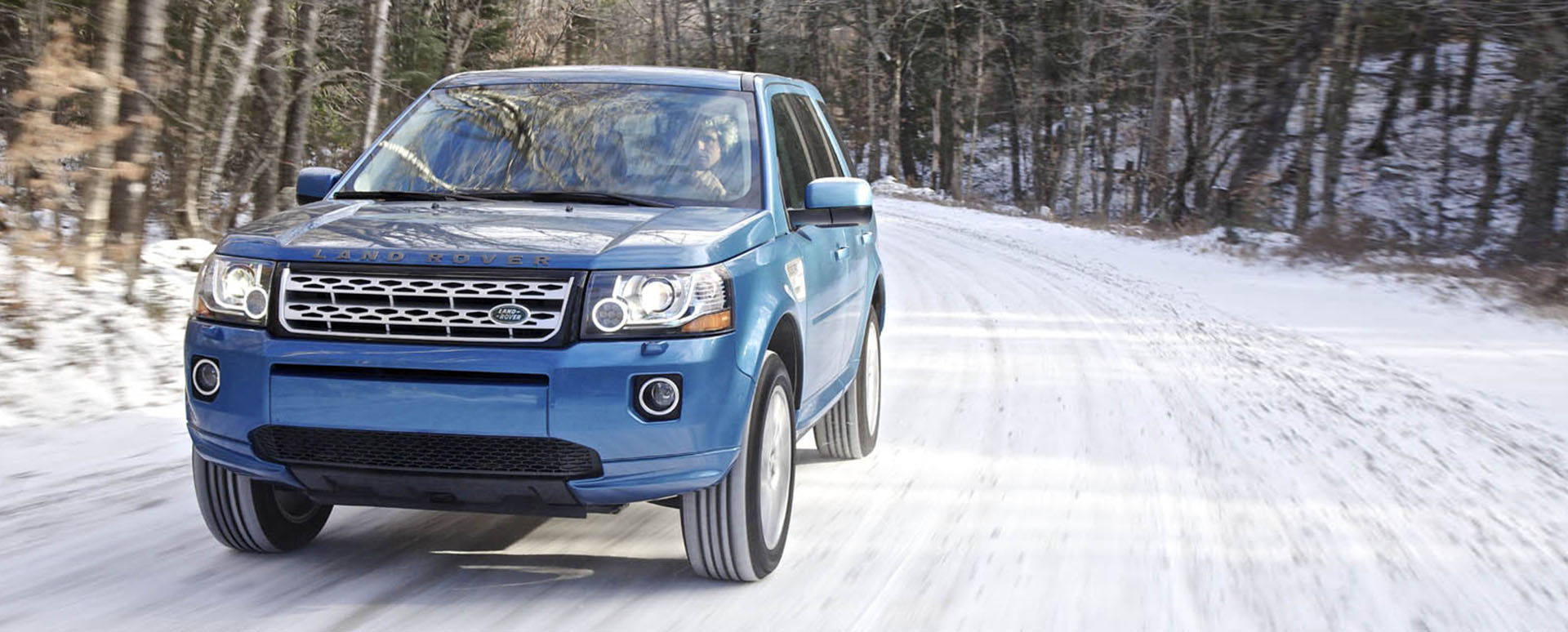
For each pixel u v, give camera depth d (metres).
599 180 4.90
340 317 3.90
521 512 4.08
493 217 4.38
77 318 8.77
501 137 5.12
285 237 4.11
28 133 9.20
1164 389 8.87
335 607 4.05
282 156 17.59
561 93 5.34
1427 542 5.19
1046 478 6.18
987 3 54.91
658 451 3.92
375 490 4.02
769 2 57.97
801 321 4.84
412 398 3.82
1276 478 6.26
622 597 4.25
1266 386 9.14
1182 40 40.47
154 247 12.02
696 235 4.20
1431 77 46.16
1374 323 13.64
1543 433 7.80
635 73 5.47
